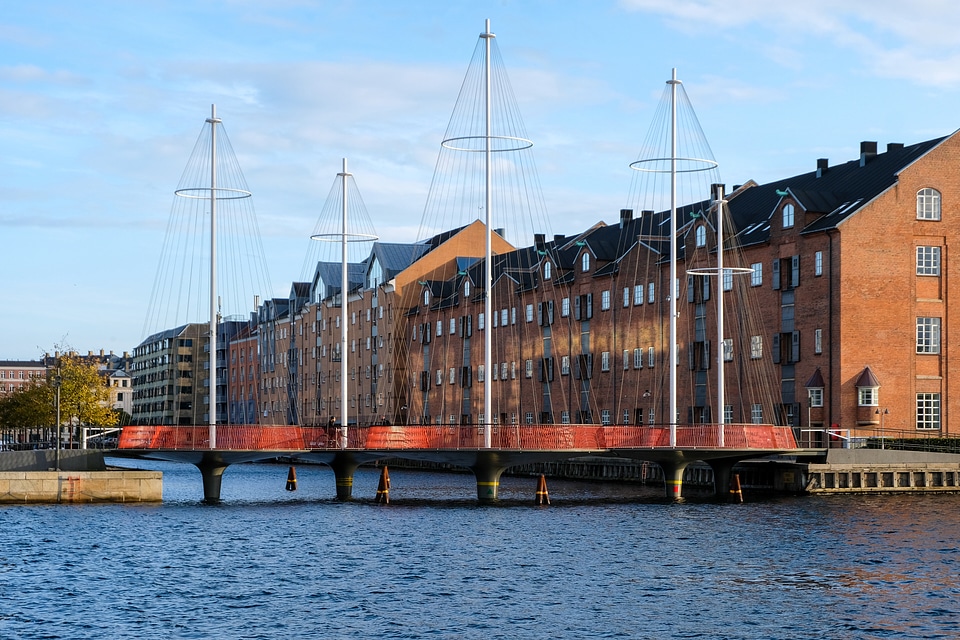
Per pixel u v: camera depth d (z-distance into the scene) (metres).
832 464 69.38
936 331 81.25
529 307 118.19
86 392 130.50
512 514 60.72
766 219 90.94
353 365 153.00
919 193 81.38
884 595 36.94
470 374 127.62
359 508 65.06
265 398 186.00
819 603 35.78
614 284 105.31
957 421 81.12
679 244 97.25
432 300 136.12
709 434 67.38
